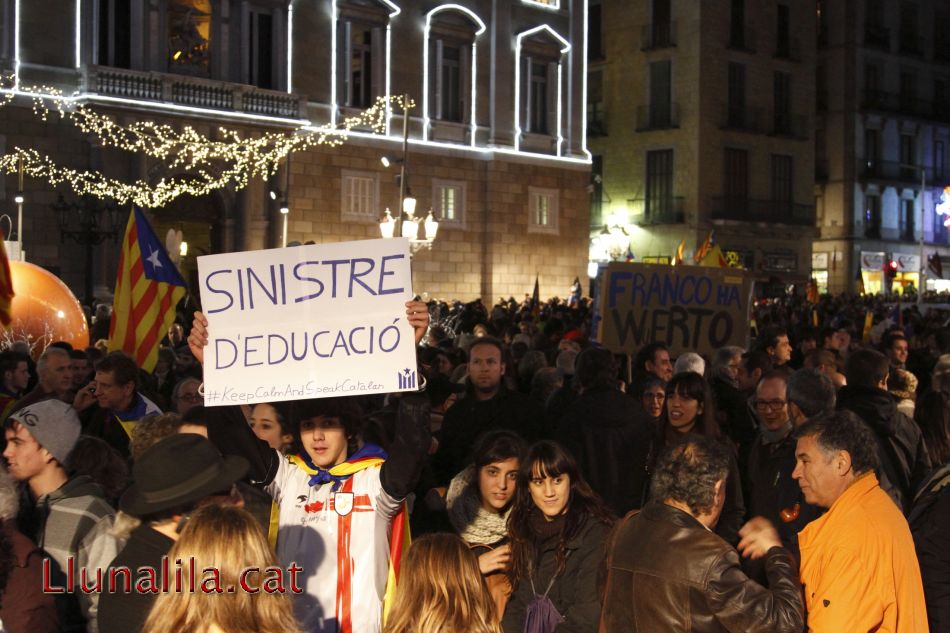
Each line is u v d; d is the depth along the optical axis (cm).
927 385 1341
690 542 468
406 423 551
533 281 4278
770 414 729
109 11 3222
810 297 3703
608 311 1207
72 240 3144
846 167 6150
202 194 3456
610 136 5528
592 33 5619
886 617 475
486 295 4159
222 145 3350
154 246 1181
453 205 4059
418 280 3944
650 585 469
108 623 471
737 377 1045
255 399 564
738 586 459
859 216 6197
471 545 633
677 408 740
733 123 5331
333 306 565
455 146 4044
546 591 575
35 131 3070
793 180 5616
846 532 484
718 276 1241
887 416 788
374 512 550
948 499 571
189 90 3291
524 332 1945
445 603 462
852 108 6134
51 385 901
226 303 574
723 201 5259
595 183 5603
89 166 3167
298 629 432
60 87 3120
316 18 3672
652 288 1218
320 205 3688
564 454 579
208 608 406
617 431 772
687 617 460
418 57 3944
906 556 484
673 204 5241
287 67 3597
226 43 3444
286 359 565
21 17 3061
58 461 579
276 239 3566
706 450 488
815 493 504
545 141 4338
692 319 1230
